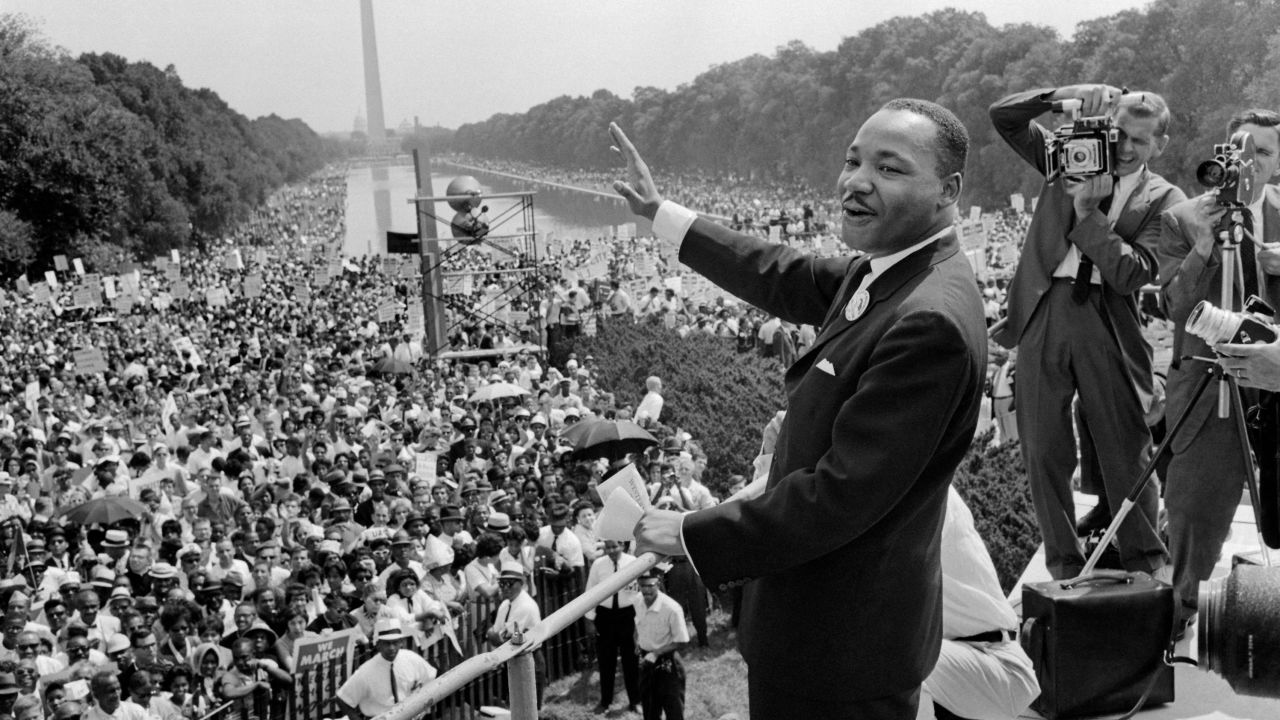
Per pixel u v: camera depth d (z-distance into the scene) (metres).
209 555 16.03
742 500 3.29
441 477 20.75
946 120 3.38
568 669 14.80
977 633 5.24
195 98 182.62
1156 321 25.52
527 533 15.42
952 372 3.16
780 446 3.56
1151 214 5.97
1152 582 5.16
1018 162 100.94
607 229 176.38
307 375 31.67
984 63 119.06
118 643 13.39
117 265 89.94
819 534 3.15
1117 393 5.96
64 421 27.53
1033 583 5.26
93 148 87.56
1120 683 5.03
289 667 12.49
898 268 3.40
